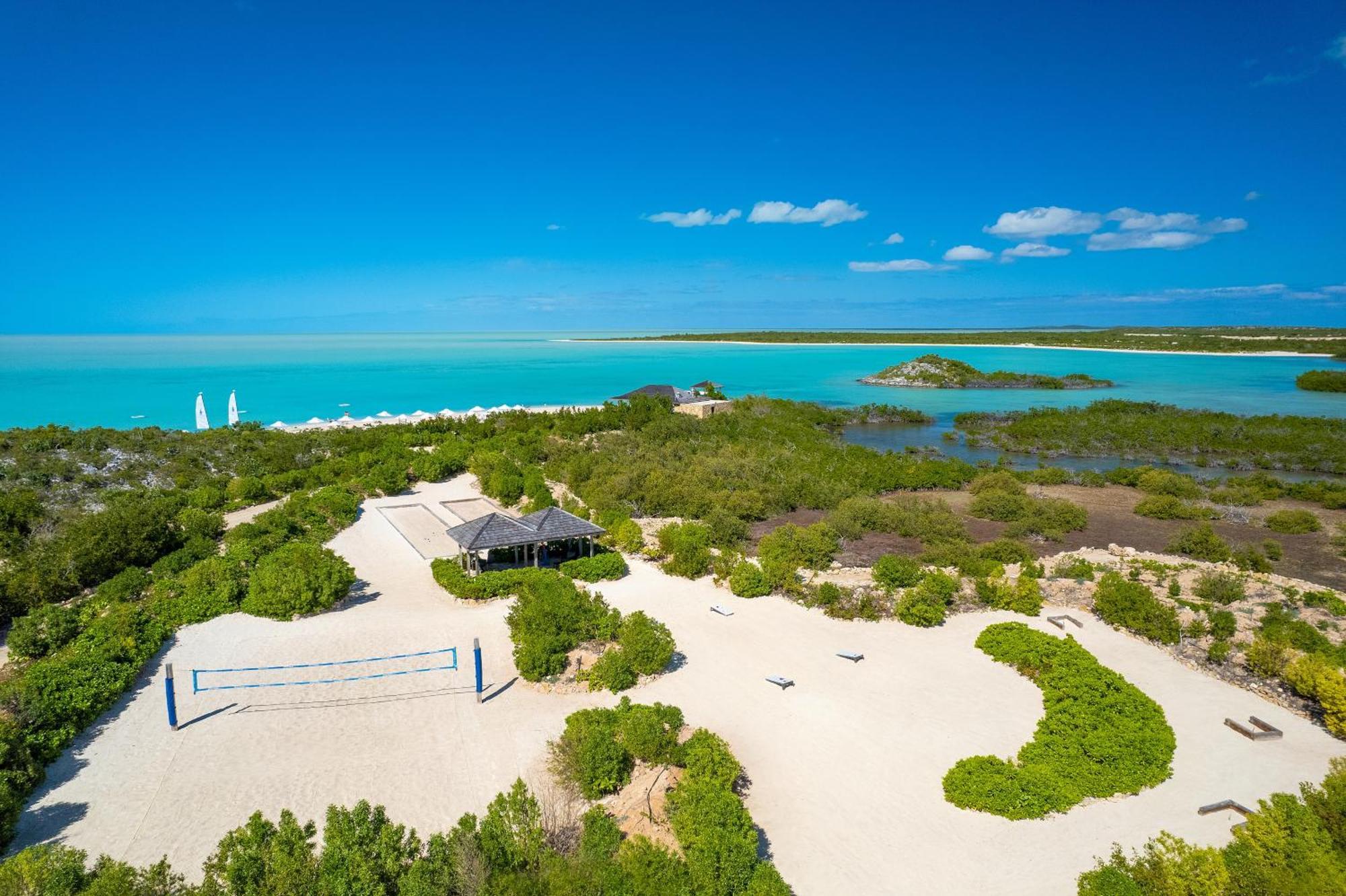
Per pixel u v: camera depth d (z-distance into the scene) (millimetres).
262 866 12172
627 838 14266
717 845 12969
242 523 32906
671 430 60344
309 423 70375
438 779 16484
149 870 13508
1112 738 17156
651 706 19156
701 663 22094
